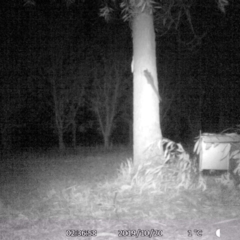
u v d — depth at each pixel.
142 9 10.32
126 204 9.09
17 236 7.27
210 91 25.84
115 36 23.70
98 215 8.48
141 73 11.04
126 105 24.73
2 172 14.95
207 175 11.78
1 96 23.44
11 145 25.92
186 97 26.05
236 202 9.27
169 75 24.98
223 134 11.43
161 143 10.79
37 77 23.48
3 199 10.09
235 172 10.45
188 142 25.72
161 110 25.48
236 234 7.36
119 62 24.03
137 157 11.12
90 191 10.31
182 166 10.37
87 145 26.91
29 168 15.85
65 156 20.19
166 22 13.10
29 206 9.31
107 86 24.17
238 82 24.95
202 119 27.05
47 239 7.09
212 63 24.42
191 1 12.80
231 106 25.66
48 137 27.92
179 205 9.04
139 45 11.02
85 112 25.78
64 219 8.25
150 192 9.66
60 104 24.08
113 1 11.40
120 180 10.88
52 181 12.50
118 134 27.56
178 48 23.72
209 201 9.30
